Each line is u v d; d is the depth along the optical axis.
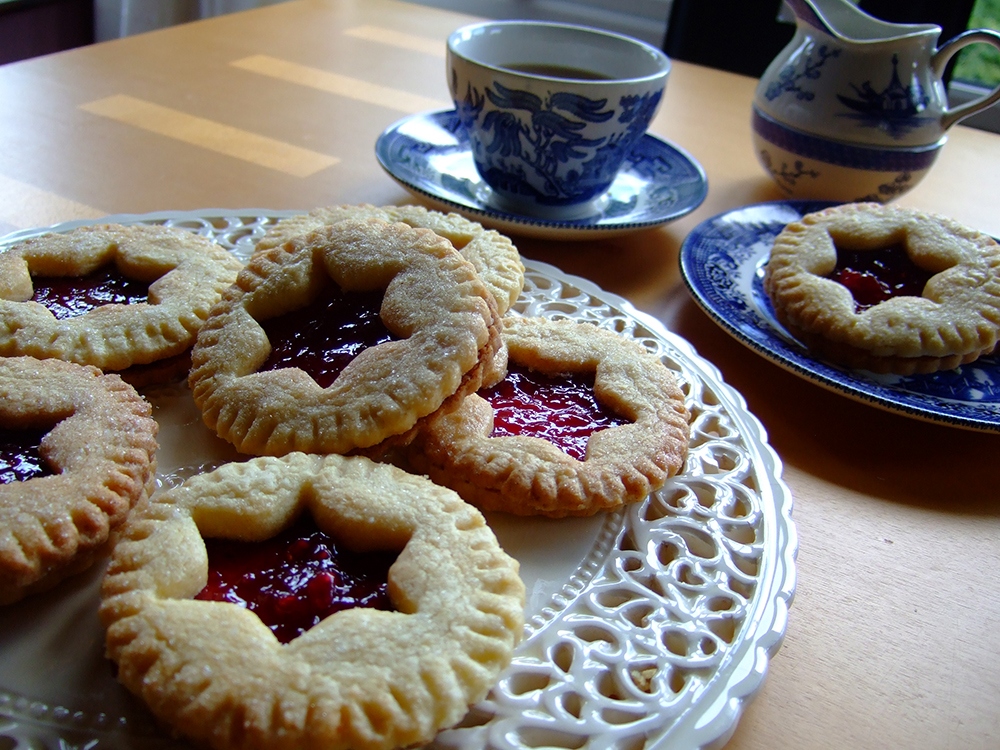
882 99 0.36
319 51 0.52
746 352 0.31
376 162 0.40
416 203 0.37
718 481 0.24
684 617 0.20
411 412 0.22
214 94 0.44
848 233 0.33
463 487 0.23
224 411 0.23
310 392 0.23
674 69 0.54
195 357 0.24
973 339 0.29
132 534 0.19
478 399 0.25
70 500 0.20
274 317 0.26
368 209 0.32
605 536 0.22
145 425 0.22
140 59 0.47
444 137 0.40
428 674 0.17
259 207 0.35
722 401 0.26
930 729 0.19
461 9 0.73
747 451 0.25
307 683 0.17
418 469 0.24
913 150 0.37
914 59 0.36
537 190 0.35
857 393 0.26
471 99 0.33
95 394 0.23
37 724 0.17
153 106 0.42
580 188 0.35
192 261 0.28
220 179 0.37
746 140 0.46
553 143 0.33
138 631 0.17
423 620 0.18
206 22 0.54
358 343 0.25
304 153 0.40
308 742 0.16
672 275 0.35
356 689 0.17
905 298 0.30
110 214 0.33
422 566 0.19
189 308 0.26
